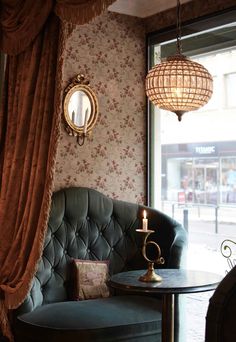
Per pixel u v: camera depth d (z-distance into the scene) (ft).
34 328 9.71
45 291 11.46
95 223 12.71
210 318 5.61
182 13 13.83
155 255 12.72
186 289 8.58
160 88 9.93
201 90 9.86
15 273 10.52
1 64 12.76
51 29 10.21
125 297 11.68
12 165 11.09
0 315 10.79
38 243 9.90
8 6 11.39
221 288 5.58
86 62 13.58
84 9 8.85
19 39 10.98
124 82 14.39
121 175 14.24
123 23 14.44
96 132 13.75
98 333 9.55
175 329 10.57
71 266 12.04
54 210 12.03
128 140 14.43
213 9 12.99
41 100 10.30
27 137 10.87
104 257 12.67
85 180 13.47
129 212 13.23
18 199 10.91
